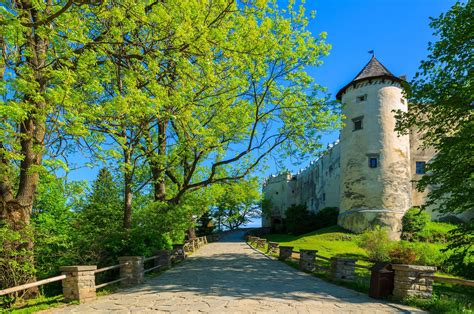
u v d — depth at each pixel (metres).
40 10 8.67
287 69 17.81
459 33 14.31
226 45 11.45
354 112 36.47
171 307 7.80
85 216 15.02
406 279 8.43
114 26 9.36
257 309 7.57
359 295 9.38
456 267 15.10
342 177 36.78
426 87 15.27
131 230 13.58
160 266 14.99
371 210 33.22
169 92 12.22
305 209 45.22
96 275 12.36
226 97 16.20
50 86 9.73
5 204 9.88
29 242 10.02
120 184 17.47
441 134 15.50
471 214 34.69
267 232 61.91
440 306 7.60
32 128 9.66
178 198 18.78
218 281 11.73
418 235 30.97
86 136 9.16
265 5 13.09
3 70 9.16
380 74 35.50
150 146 14.43
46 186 12.79
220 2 11.33
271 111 18.62
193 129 12.98
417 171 37.88
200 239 32.69
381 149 34.28
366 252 22.58
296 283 11.45
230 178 18.78
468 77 14.03
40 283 7.52
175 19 9.84
